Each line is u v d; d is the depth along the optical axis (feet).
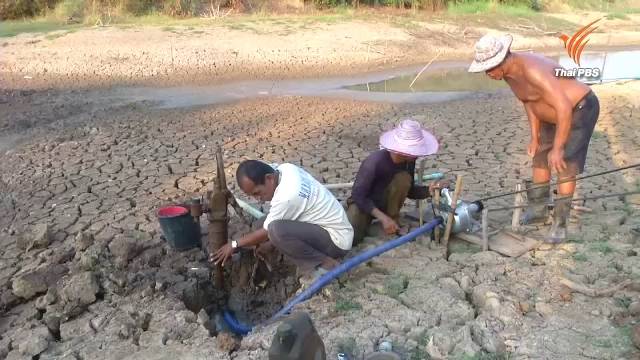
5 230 16.84
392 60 50.72
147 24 57.57
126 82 41.55
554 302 11.73
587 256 13.41
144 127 28.30
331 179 20.27
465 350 10.25
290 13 68.08
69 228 16.76
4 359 10.94
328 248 12.71
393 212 14.51
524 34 63.52
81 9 61.72
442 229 14.38
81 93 38.06
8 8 61.72
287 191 12.00
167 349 10.94
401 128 13.23
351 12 68.80
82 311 12.35
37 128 28.84
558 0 83.10
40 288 13.25
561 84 12.92
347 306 11.96
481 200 14.64
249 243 12.66
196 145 24.86
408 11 71.41
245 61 47.73
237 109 32.48
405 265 13.46
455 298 12.04
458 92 37.86
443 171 20.44
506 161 21.39
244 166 11.87
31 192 19.75
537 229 15.06
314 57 49.57
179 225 14.29
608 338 10.47
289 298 13.28
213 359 10.55
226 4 68.08
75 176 21.20
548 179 14.84
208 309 13.84
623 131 24.50
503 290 12.14
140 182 20.40
